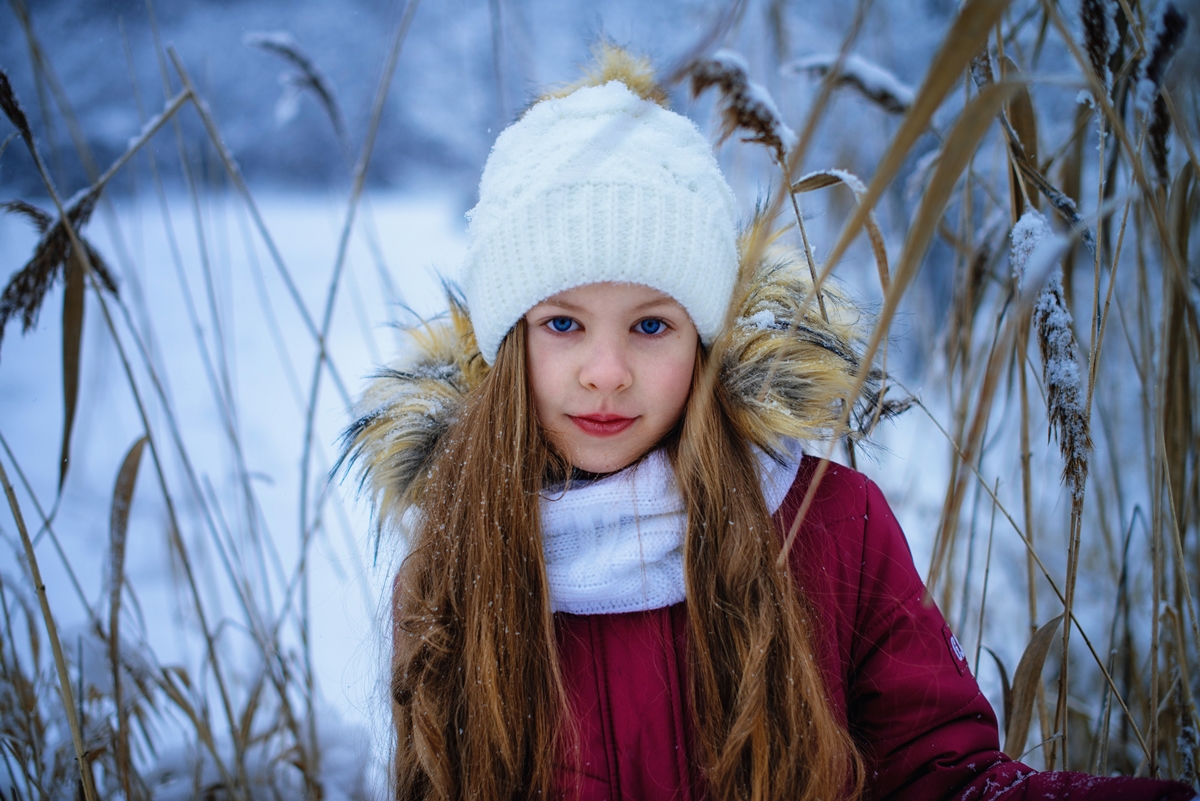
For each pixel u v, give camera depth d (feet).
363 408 3.58
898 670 2.96
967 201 3.97
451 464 3.17
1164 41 2.52
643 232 2.72
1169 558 3.76
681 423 3.08
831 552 3.04
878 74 3.78
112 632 3.71
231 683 5.49
